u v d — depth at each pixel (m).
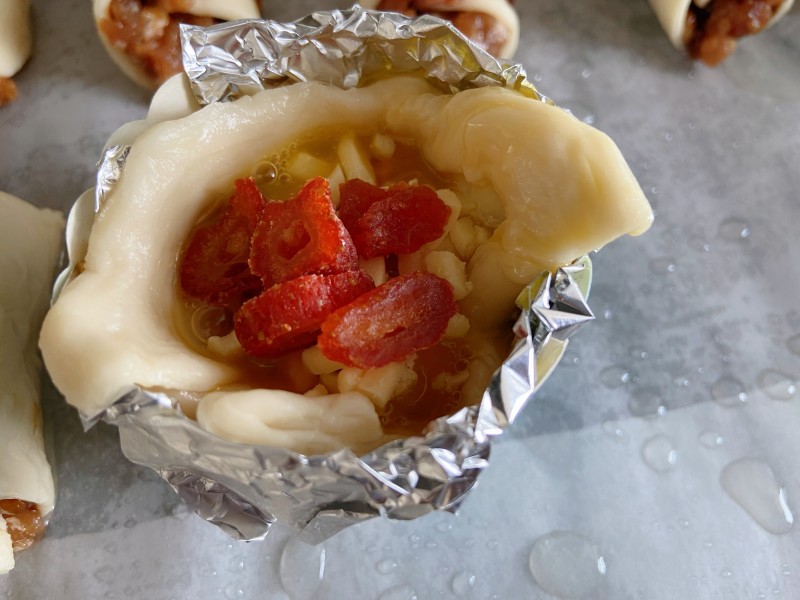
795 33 0.17
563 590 0.13
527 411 0.14
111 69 0.16
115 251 0.11
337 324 0.10
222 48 0.12
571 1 0.17
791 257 0.15
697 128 0.16
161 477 0.12
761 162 0.16
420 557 0.13
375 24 0.12
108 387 0.10
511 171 0.11
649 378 0.14
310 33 0.12
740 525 0.13
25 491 0.12
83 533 0.13
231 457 0.10
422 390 0.11
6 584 0.13
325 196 0.10
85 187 0.15
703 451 0.14
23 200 0.15
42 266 0.14
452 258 0.11
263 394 0.10
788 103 0.16
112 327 0.10
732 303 0.15
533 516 0.13
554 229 0.11
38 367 0.14
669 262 0.15
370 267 0.11
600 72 0.17
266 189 0.12
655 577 0.13
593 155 0.10
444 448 0.10
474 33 0.16
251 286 0.11
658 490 0.14
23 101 0.16
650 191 0.16
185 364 0.10
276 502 0.11
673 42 0.17
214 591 0.13
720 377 0.14
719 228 0.15
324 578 0.13
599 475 0.14
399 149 0.12
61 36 0.16
